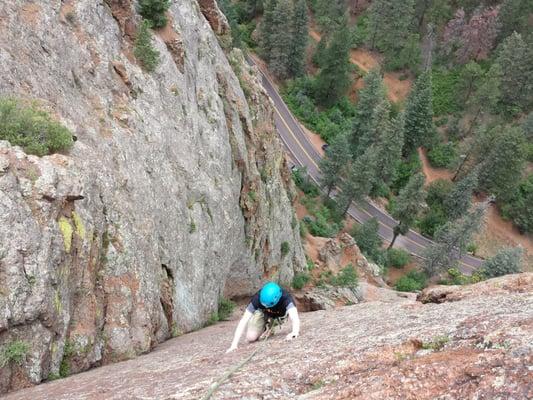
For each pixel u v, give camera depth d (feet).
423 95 278.67
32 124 39.42
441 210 278.05
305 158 272.51
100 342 38.99
